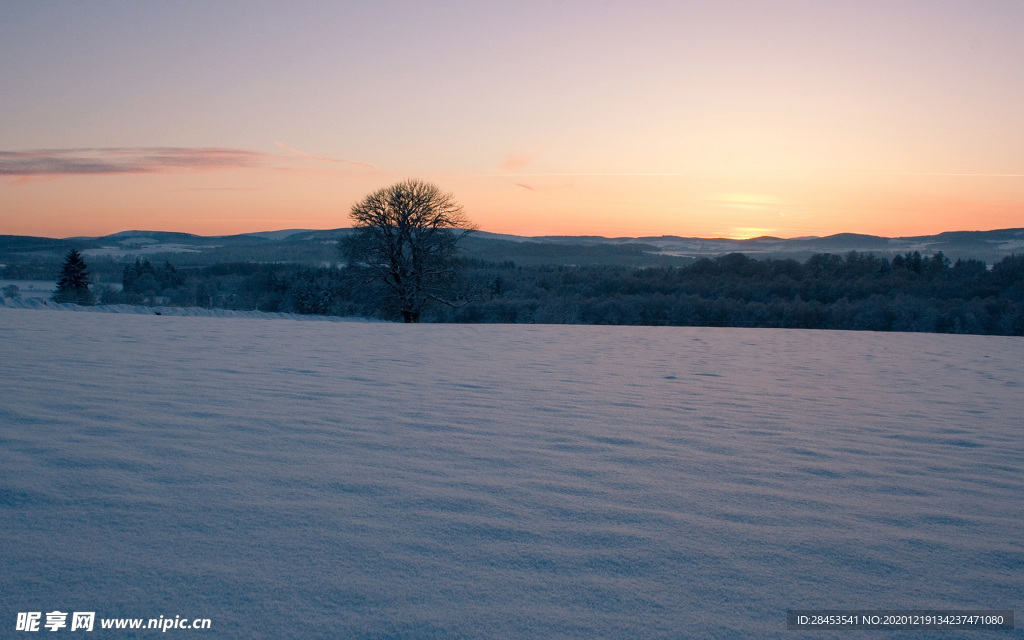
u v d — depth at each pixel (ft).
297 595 5.63
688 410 15.74
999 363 30.66
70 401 13.35
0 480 8.20
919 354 34.81
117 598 5.47
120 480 8.46
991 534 7.66
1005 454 11.84
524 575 6.20
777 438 12.76
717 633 5.26
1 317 38.52
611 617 5.47
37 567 5.96
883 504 8.71
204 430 11.48
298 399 15.11
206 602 5.45
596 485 9.18
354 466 9.66
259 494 8.18
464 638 5.07
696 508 8.32
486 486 8.93
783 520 7.97
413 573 6.14
